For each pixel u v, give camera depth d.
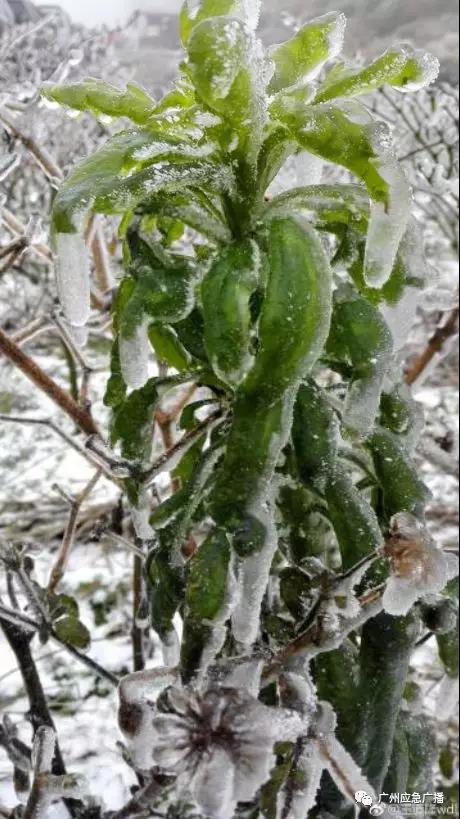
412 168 1.32
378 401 0.26
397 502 0.27
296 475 0.28
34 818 0.31
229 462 0.23
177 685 0.23
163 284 0.25
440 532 1.03
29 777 0.39
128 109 0.27
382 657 0.28
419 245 0.27
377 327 0.25
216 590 0.23
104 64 1.31
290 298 0.22
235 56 0.21
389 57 0.25
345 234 0.27
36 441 1.22
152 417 0.29
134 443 0.29
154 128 0.25
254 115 0.23
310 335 0.22
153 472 0.30
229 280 0.23
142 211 0.26
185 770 0.21
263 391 0.23
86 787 0.32
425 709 0.71
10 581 0.44
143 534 0.32
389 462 0.28
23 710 0.68
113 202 0.23
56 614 0.45
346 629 0.24
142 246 0.26
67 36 1.26
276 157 0.26
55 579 0.57
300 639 0.24
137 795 0.28
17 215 1.32
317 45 0.27
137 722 0.24
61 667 0.76
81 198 0.22
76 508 0.57
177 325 0.27
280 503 0.30
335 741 0.22
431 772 0.36
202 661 0.23
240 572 0.24
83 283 0.24
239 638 0.25
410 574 0.21
